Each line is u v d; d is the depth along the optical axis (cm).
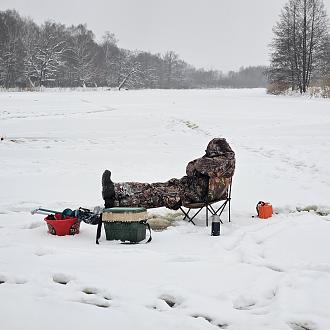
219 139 655
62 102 3422
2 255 496
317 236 569
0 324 351
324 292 405
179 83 13088
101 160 1194
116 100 3719
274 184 913
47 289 412
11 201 762
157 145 1490
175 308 383
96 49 10912
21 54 8844
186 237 582
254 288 419
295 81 4975
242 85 14812
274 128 1897
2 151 1324
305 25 4912
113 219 554
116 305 387
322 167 1078
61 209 716
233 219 677
